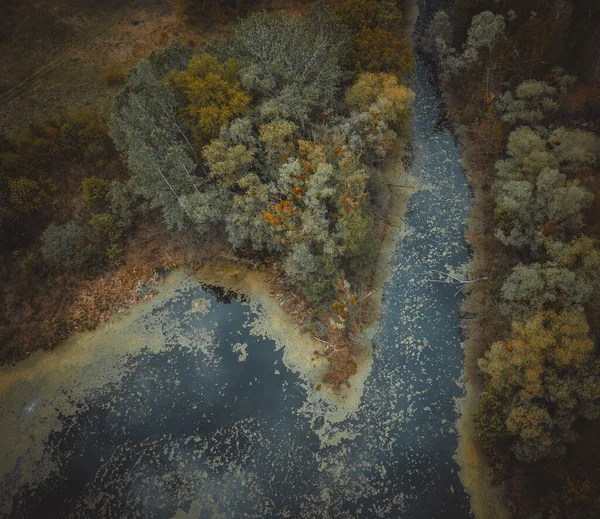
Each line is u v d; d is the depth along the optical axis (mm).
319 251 37750
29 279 41156
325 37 45656
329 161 40312
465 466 30469
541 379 28062
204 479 31688
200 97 40438
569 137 37594
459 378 34188
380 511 29500
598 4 46031
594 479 26328
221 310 39875
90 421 35094
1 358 38438
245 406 34625
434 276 39594
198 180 40438
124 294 41156
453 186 45281
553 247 32281
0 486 32812
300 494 30594
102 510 31188
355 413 33438
